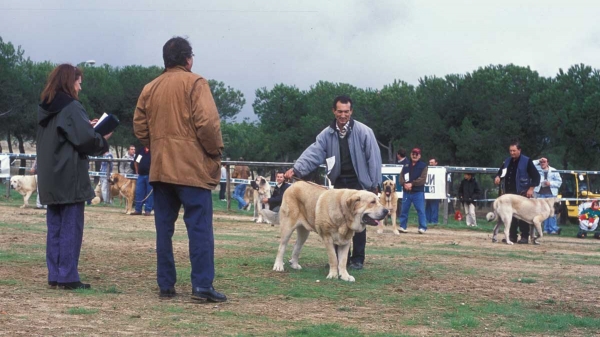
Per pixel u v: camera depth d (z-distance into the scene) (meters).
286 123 50.25
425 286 8.11
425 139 38.09
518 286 8.42
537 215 15.66
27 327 5.07
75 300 6.31
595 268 10.73
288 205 8.93
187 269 8.64
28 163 31.75
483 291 7.91
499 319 6.29
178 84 6.35
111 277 7.87
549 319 6.30
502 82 36.28
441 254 12.02
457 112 37.59
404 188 18.03
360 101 45.22
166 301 6.47
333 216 8.23
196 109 6.26
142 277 7.95
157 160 6.40
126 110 46.88
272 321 5.75
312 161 9.39
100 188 25.06
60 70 6.83
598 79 31.66
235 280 7.96
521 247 14.80
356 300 6.98
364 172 9.39
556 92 31.53
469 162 36.31
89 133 6.74
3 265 8.45
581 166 30.92
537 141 35.69
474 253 12.52
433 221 21.52
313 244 12.85
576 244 16.53
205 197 6.48
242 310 6.18
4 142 57.09
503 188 16.34
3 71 40.69
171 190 6.61
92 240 12.07
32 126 42.44
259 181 19.30
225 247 11.62
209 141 6.30
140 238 12.78
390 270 9.35
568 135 30.64
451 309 6.70
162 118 6.36
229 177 23.33
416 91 45.66
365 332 5.46
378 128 44.56
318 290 7.44
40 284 7.17
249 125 53.34
